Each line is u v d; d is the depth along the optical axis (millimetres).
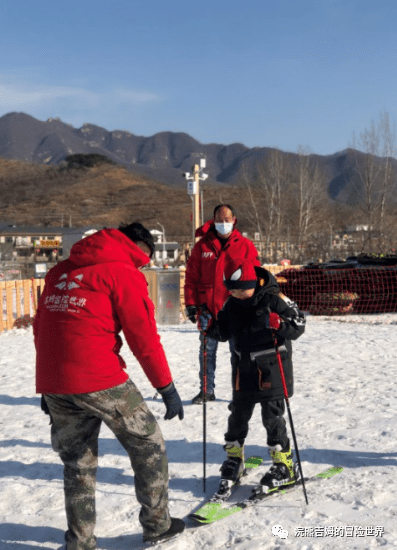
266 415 3791
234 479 3854
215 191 146125
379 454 4484
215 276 5594
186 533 3332
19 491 3979
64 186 191750
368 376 7305
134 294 2945
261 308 3662
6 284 12992
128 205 162375
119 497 3846
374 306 15727
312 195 62000
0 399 6551
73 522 3010
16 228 96938
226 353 9258
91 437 3061
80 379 2889
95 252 2986
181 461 4484
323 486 3895
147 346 2965
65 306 2945
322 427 5207
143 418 3064
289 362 3801
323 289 15641
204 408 3977
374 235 37844
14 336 11891
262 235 53844
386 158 44844
